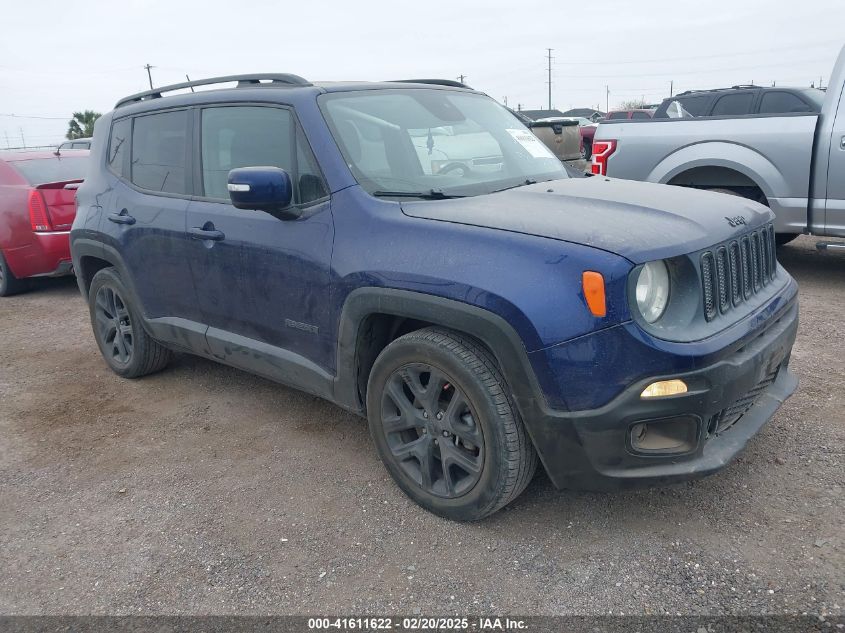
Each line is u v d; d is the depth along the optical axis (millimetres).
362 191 3188
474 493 2881
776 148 6277
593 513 3051
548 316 2518
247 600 2648
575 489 2719
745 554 2703
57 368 5410
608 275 2453
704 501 3070
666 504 3072
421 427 3039
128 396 4734
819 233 6246
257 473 3588
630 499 3133
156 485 3527
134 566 2887
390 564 2799
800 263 7426
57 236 7570
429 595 2609
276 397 4574
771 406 3123
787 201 6301
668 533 2875
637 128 7090
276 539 3010
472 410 2799
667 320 2602
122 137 4684
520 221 2766
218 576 2791
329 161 3281
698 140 6684
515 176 3664
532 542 2877
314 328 3342
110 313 4984
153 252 4227
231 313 3826
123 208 4461
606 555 2764
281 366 3609
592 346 2479
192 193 4027
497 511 3049
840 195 6016
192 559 2908
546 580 2645
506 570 2717
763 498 3057
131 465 3756
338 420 4172
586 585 2602
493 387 2727
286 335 3527
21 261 7793
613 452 2566
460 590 2625
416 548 2889
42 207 7477
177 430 4156
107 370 5293
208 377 5004
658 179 6961
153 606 2645
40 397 4801
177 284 4137
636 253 2494
